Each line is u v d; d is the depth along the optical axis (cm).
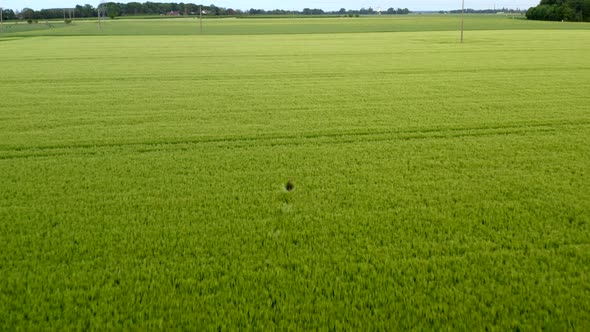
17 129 1084
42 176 764
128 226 574
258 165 812
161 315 408
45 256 503
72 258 502
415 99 1403
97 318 401
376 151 888
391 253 505
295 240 538
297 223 578
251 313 407
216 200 656
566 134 993
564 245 517
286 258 496
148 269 477
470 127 1060
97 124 1127
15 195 684
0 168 807
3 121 1167
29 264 489
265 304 423
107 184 726
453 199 654
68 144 954
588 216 589
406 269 476
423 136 996
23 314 408
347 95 1481
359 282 452
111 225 579
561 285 443
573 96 1421
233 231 560
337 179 736
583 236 535
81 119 1185
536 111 1216
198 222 585
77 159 855
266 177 749
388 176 748
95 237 546
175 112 1254
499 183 711
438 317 399
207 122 1133
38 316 406
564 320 396
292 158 851
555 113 1189
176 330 389
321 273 468
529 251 504
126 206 637
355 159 842
